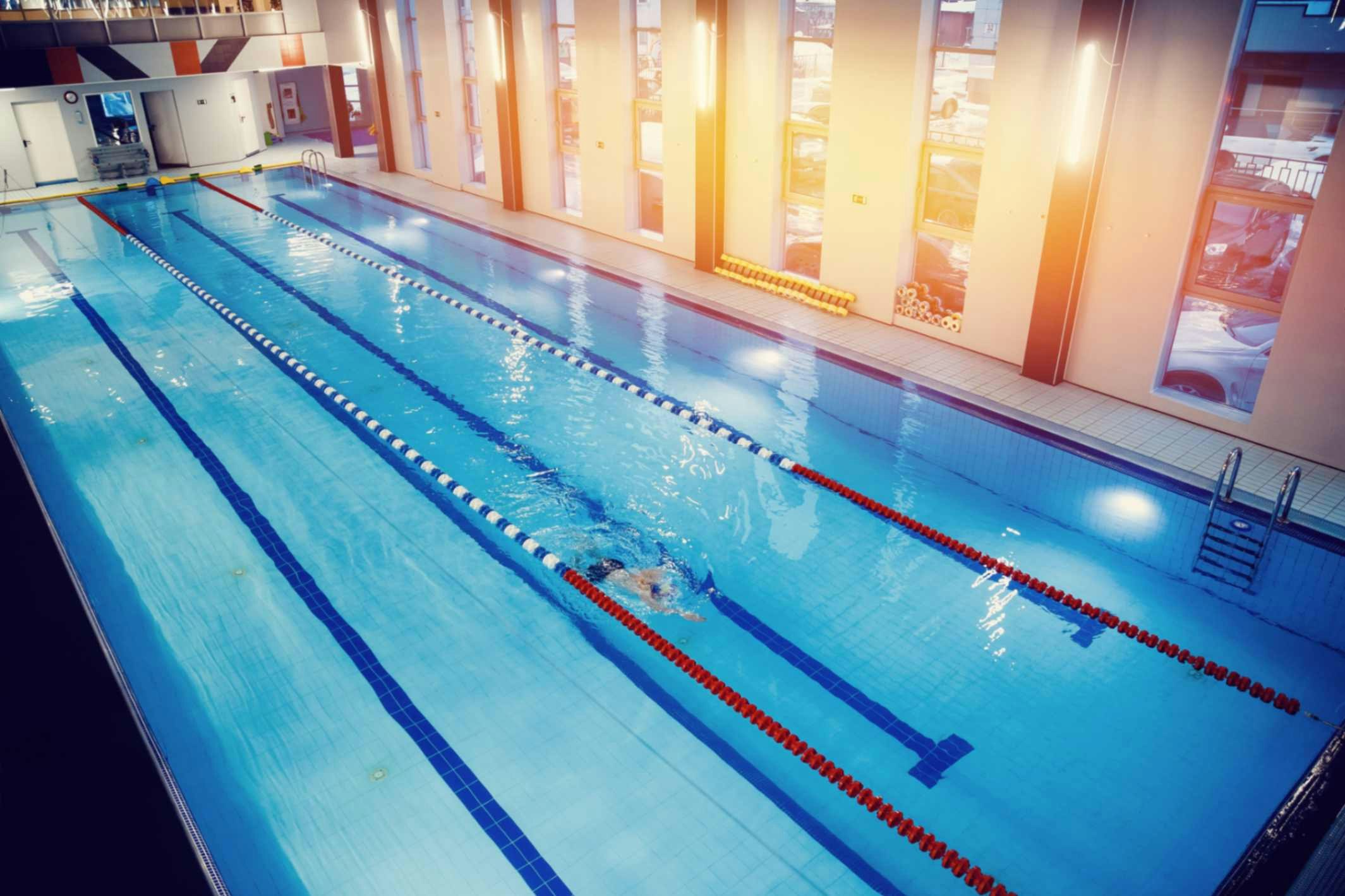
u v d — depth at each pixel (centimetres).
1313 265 744
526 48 1466
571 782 514
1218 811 493
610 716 559
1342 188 712
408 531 735
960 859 468
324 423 899
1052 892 454
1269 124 748
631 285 1256
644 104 1326
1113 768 521
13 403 934
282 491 788
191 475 810
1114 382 911
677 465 826
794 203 1173
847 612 645
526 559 703
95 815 431
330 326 1133
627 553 707
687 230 1323
